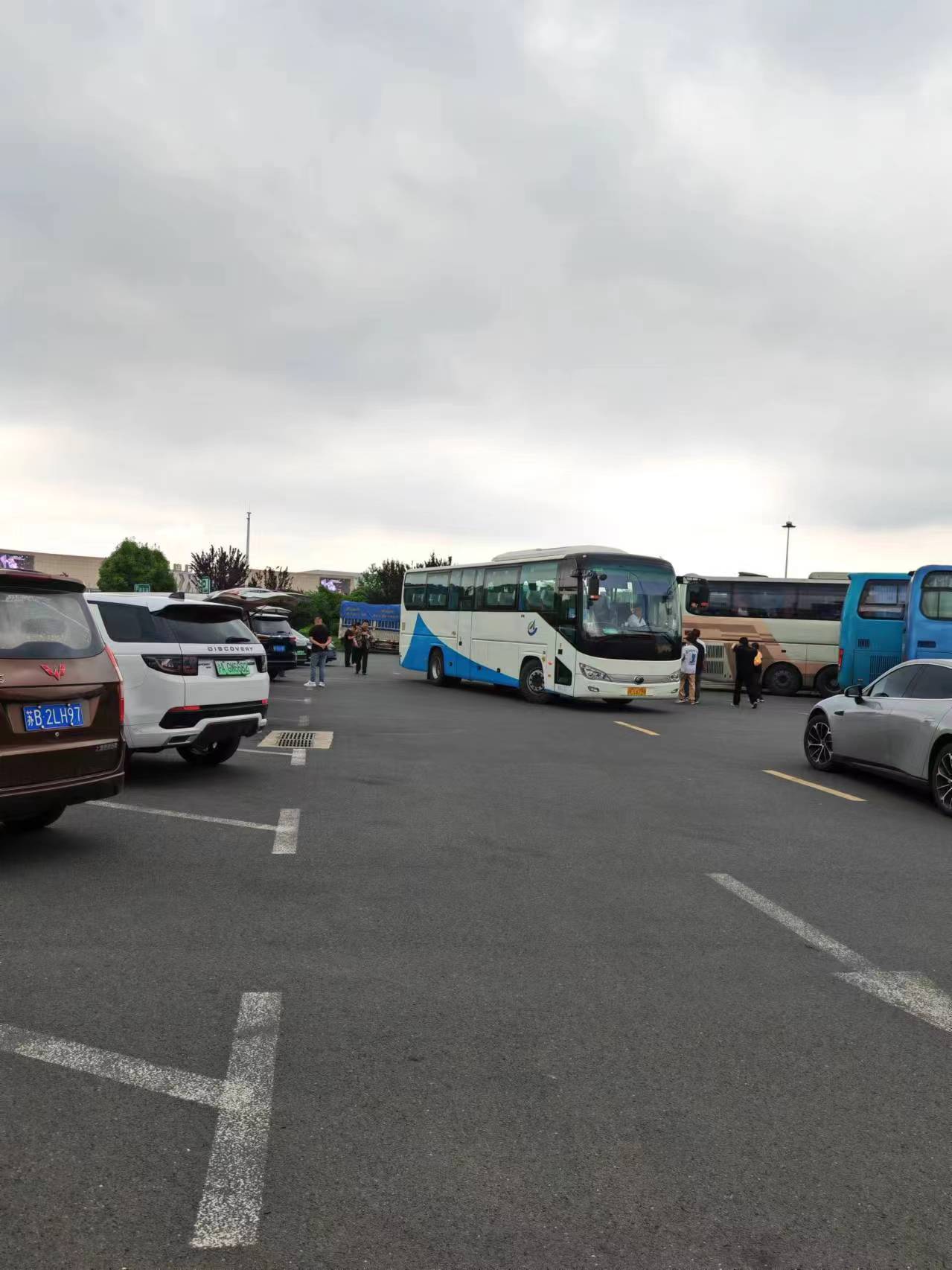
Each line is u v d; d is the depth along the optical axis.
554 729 16.03
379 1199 2.70
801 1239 2.57
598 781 10.50
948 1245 2.56
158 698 9.26
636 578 20.34
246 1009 4.04
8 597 6.38
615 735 15.29
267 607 28.16
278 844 7.11
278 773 10.45
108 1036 3.74
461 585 25.03
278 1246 2.49
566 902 5.80
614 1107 3.27
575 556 20.27
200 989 4.27
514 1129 3.11
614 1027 3.96
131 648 9.23
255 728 10.20
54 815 7.45
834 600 28.95
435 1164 2.89
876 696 10.97
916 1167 2.94
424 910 5.56
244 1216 2.61
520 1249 2.50
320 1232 2.55
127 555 70.50
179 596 10.02
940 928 5.50
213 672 9.68
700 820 8.47
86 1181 2.76
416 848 7.10
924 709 9.87
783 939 5.19
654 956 4.88
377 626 52.59
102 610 9.32
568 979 4.51
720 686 31.22
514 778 10.52
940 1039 3.92
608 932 5.23
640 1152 2.99
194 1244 2.49
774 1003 4.27
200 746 10.38
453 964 4.67
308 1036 3.79
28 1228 2.53
